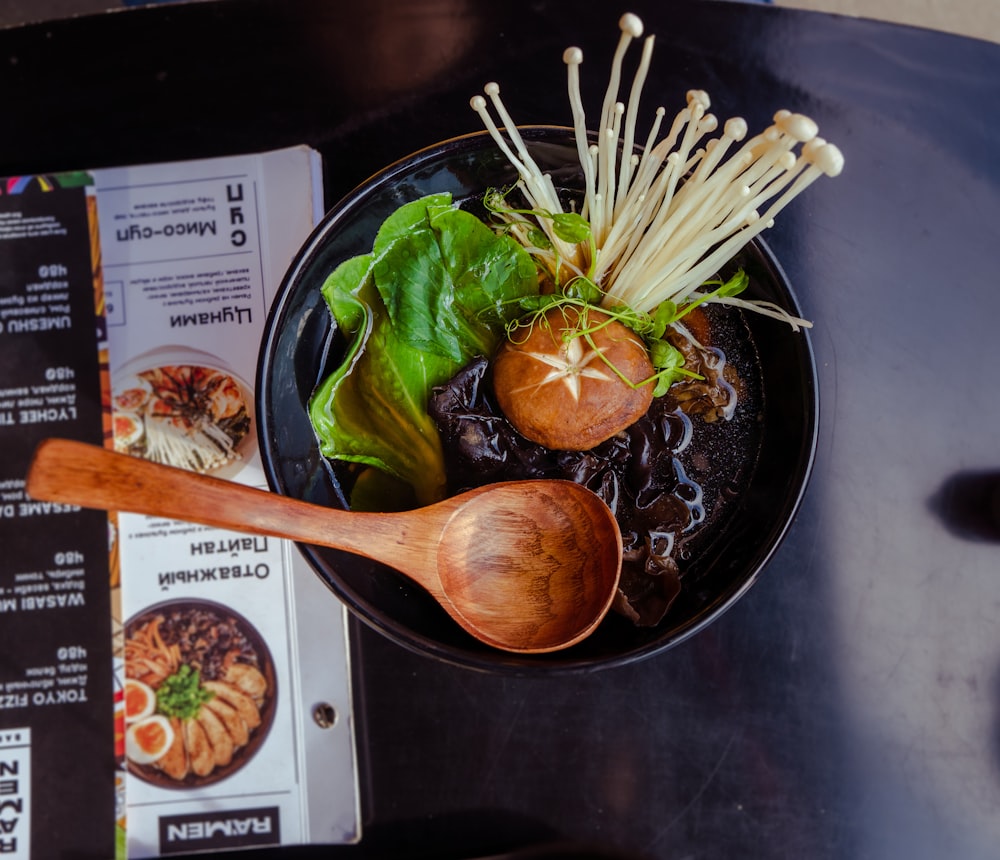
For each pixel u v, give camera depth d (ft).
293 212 1.21
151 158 1.22
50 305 1.21
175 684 1.17
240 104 1.22
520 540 1.02
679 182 1.16
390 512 1.02
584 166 1.02
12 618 1.17
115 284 1.21
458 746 1.16
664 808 1.16
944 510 1.21
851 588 1.19
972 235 1.25
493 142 1.02
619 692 1.17
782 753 1.17
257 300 1.21
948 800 1.17
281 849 1.14
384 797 1.15
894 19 1.83
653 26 1.23
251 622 1.17
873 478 1.21
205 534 1.18
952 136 1.25
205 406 1.20
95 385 1.20
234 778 1.15
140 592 1.18
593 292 1.08
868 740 1.18
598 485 1.07
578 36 1.23
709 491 1.10
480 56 1.23
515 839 1.15
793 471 1.00
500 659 0.95
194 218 1.22
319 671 1.16
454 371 1.09
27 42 1.23
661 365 1.06
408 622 1.05
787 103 1.24
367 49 1.23
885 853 1.16
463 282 1.08
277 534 0.87
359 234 1.03
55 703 1.16
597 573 1.01
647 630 1.05
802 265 1.24
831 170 0.86
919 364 1.23
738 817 1.16
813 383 0.99
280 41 1.23
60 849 1.14
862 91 1.25
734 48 1.24
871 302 1.23
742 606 1.18
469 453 1.05
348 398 1.08
